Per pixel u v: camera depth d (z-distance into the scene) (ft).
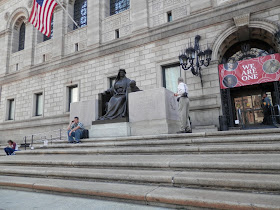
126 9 60.39
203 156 14.97
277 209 7.63
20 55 76.48
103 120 30.25
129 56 54.24
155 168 13.78
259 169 11.26
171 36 49.19
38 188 13.20
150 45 51.75
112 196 10.70
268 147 14.12
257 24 40.70
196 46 43.70
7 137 71.82
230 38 44.50
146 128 27.66
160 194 9.82
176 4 50.85
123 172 13.50
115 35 58.54
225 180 10.15
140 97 28.89
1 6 84.89
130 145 21.33
